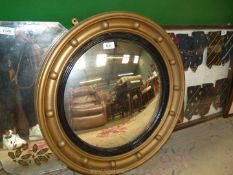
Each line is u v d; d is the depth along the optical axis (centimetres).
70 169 104
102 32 89
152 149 112
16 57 88
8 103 91
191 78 143
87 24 86
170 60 107
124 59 99
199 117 157
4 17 85
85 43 88
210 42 142
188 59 137
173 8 123
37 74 91
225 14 145
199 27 134
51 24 90
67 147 93
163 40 103
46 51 91
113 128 104
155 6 117
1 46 85
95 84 96
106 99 100
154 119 111
